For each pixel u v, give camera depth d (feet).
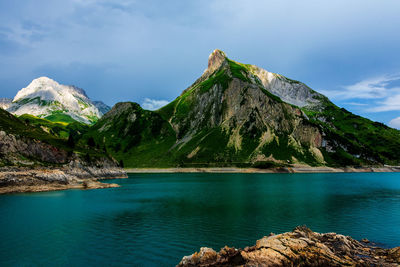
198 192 285.84
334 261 85.61
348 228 137.80
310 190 303.27
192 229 135.03
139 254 101.45
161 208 191.21
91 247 108.88
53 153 372.79
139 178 496.64
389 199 234.99
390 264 88.38
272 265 80.38
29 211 175.42
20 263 93.45
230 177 524.11
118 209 186.60
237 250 90.12
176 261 95.09
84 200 223.30
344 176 555.69
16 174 277.85
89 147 508.94
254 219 156.66
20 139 339.36
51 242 114.83
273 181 429.38
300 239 95.66
